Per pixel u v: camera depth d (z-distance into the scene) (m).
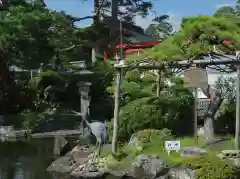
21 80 37.97
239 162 14.12
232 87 25.36
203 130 20.38
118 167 16.19
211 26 17.98
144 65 17.78
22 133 27.66
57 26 36.56
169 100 20.39
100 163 16.64
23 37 29.72
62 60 39.34
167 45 18.52
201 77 17.25
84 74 33.78
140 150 16.91
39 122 29.62
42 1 36.59
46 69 35.47
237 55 16.58
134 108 19.75
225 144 17.19
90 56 41.44
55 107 34.06
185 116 21.03
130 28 48.16
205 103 21.94
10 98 33.91
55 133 28.03
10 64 32.72
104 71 34.09
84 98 24.88
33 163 18.81
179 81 22.58
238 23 19.14
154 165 15.12
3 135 27.31
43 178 16.23
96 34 39.16
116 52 35.75
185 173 13.76
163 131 18.34
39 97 35.47
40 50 31.48
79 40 38.06
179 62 17.42
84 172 16.08
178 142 16.23
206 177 13.15
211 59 17.00
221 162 13.70
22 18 29.58
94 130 17.61
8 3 34.16
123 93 21.61
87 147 18.98
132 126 19.41
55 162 17.67
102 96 33.44
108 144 18.25
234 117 21.34
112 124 19.55
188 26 18.41
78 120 30.77
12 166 18.25
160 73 21.27
